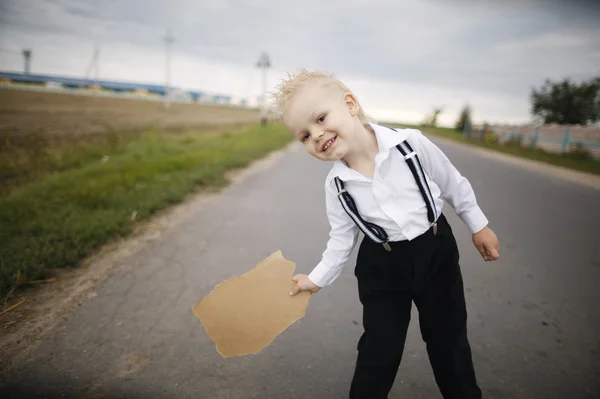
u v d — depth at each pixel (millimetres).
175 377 1861
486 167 10422
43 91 61594
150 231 3988
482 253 1483
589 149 14539
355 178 1300
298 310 1267
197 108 71562
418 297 1424
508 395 1777
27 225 3633
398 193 1293
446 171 1402
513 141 20906
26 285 2703
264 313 1238
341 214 1414
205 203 5242
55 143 10664
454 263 1404
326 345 2148
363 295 1409
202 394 1759
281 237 3936
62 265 3023
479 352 2096
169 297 2623
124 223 3959
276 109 1309
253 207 5102
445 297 1400
